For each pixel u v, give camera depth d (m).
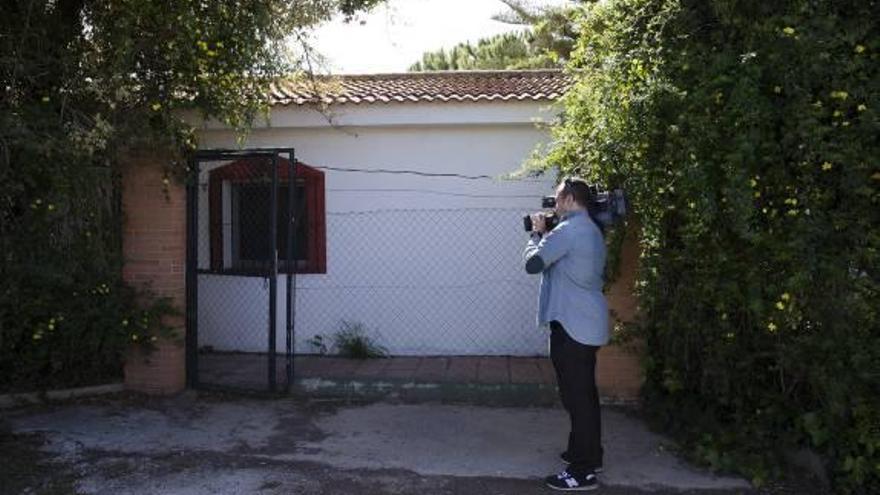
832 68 4.72
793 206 4.91
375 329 8.72
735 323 5.46
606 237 6.02
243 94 7.50
